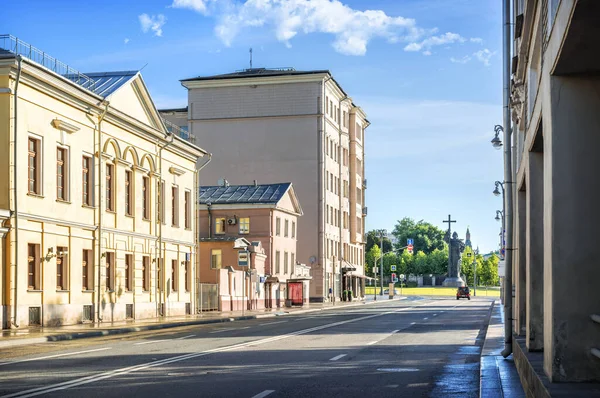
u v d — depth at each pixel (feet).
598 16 21.91
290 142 275.18
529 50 41.70
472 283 630.74
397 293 465.47
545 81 29.55
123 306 133.28
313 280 274.36
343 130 306.76
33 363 53.62
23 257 102.89
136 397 36.55
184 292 163.12
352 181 324.19
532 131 39.78
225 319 139.95
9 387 40.06
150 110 146.41
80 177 119.65
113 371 48.08
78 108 118.62
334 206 295.07
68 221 114.73
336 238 298.97
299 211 250.78
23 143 103.45
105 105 125.39
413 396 38.32
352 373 48.47
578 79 27.91
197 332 97.19
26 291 103.60
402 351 66.08
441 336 87.51
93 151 123.65
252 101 277.85
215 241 205.57
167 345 71.92
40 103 107.76
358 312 177.58
